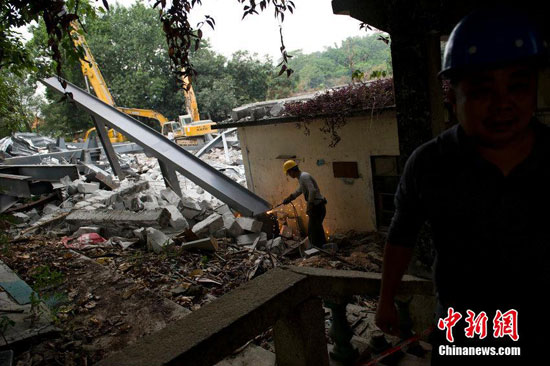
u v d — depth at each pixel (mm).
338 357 2260
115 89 45094
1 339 3715
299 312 1840
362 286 2129
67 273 5887
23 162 18281
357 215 10086
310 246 8820
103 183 13672
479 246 1189
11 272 5484
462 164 1175
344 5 2895
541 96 3795
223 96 44344
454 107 1201
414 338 1932
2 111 8266
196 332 1480
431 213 1271
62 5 3467
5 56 5359
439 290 1357
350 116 8711
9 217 8406
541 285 1164
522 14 1057
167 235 8727
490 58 1013
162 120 34312
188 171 11562
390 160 9195
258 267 6992
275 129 11078
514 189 1112
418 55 2320
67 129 47375
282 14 3652
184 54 3922
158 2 3680
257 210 10828
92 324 4422
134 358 1364
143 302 4922
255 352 3229
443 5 2170
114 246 8047
